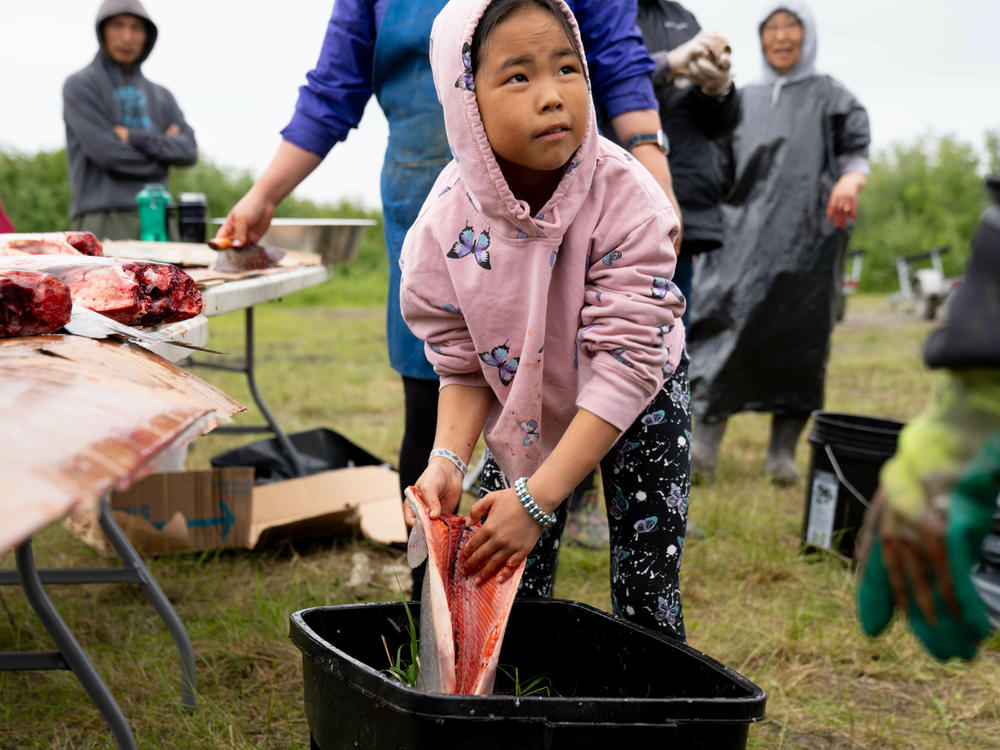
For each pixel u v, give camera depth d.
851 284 15.55
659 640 1.32
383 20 2.04
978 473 0.70
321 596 2.60
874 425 3.23
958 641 0.73
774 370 3.86
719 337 3.91
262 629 2.38
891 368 7.54
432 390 2.06
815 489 3.07
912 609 0.75
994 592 2.55
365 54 2.23
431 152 2.01
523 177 1.41
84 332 1.23
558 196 1.38
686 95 3.00
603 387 1.35
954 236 20.78
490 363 1.47
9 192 14.63
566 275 1.43
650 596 1.56
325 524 3.01
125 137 4.60
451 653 1.15
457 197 1.44
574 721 1.04
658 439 1.56
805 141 3.91
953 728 2.02
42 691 2.07
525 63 1.29
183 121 4.91
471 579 1.34
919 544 0.72
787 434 3.98
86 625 2.43
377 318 11.56
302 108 2.30
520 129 1.29
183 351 1.49
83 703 2.02
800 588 2.79
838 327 11.52
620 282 1.39
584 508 3.16
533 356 1.43
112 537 2.01
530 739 1.04
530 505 1.32
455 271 1.44
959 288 0.71
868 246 21.05
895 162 23.02
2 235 1.72
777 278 3.85
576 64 1.31
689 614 2.55
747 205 3.93
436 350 1.52
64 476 0.68
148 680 2.13
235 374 6.53
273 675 2.17
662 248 1.39
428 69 2.00
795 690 2.16
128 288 1.41
